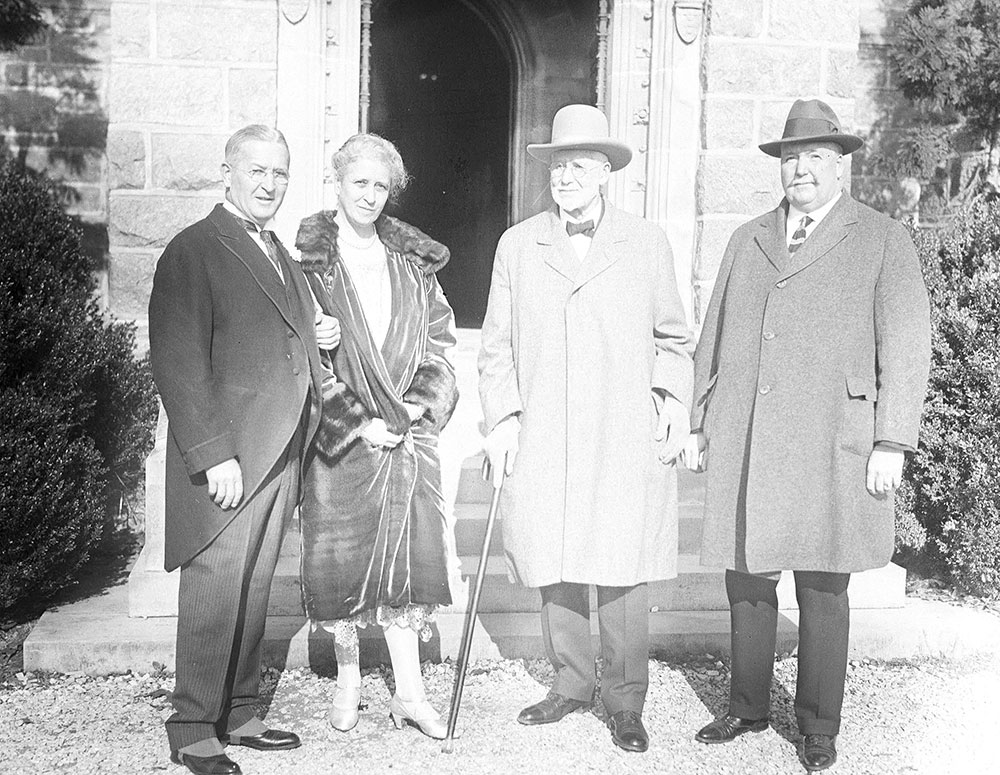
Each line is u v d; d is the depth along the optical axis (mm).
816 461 3488
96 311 5715
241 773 3414
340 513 3568
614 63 6191
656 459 3662
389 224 3729
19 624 4828
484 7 8344
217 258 3320
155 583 4547
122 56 5629
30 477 4730
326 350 3535
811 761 3535
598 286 3623
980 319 5453
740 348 3641
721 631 4586
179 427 3217
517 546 3662
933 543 5699
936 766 3615
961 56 6711
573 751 3662
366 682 4195
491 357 3766
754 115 6012
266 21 5703
